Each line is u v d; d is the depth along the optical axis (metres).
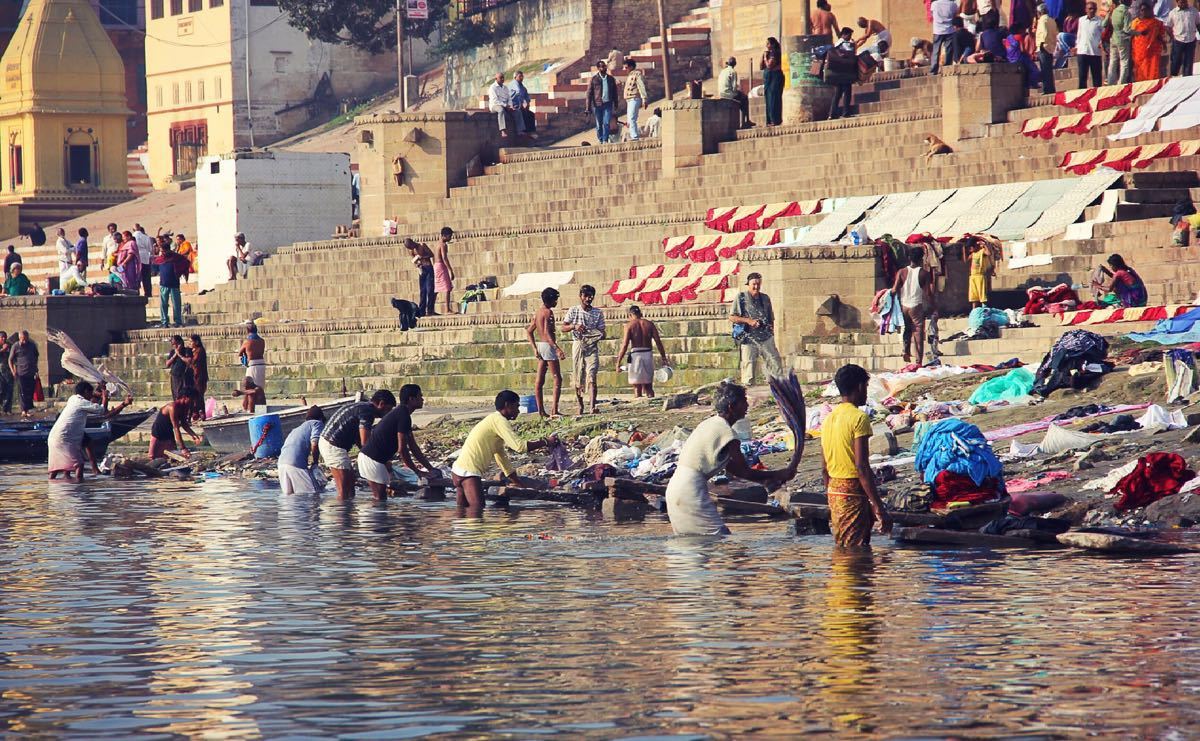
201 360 39.47
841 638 12.44
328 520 21.62
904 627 12.83
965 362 30.33
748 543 18.20
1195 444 20.33
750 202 42.00
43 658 12.17
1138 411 23.20
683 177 44.28
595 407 32.12
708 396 31.50
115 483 28.97
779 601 14.12
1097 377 25.64
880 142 41.09
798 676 11.18
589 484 22.80
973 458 18.41
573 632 12.88
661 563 16.69
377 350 42.47
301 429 26.31
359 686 11.09
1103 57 40.66
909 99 43.00
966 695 10.56
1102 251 33.53
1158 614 13.20
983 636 12.43
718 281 38.50
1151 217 34.56
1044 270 33.59
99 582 16.02
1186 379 23.64
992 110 39.47
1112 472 19.23
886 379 28.52
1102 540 16.70
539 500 23.73
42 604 14.66
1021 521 17.80
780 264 33.34
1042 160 37.31
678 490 18.89
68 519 22.16
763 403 29.89
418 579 15.90
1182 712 10.09
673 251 41.12
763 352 31.67
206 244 59.38
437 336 41.19
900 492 18.67
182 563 17.38
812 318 33.34
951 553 16.98
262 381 39.28
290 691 10.98
